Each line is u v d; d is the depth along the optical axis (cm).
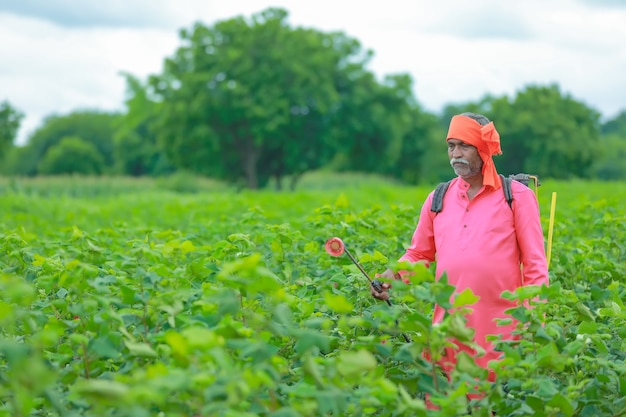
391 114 7250
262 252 773
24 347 406
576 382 517
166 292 505
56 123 16538
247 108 6506
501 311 576
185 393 394
